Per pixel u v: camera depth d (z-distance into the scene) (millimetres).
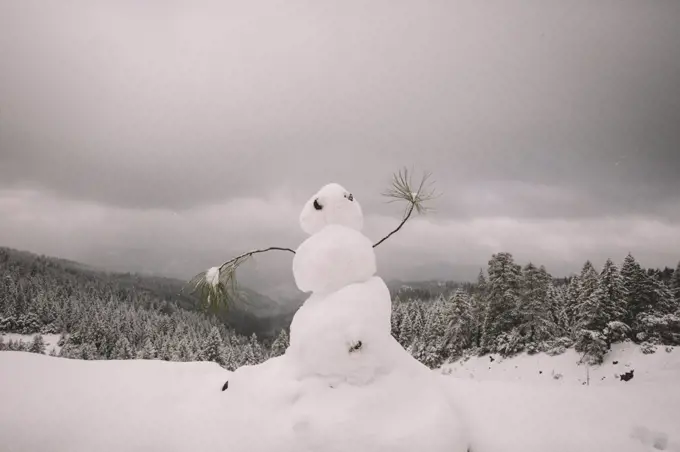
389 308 2984
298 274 3094
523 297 23078
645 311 20578
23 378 3334
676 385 3988
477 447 2771
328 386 2627
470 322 25109
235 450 2418
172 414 2830
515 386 3883
